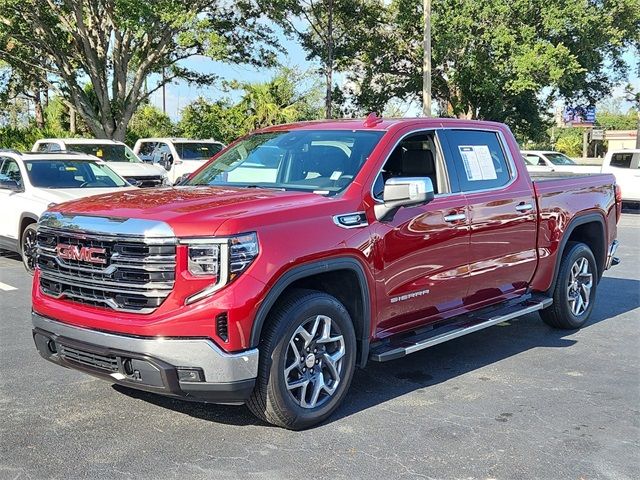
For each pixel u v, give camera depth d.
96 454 3.95
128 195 4.67
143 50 29.25
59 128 37.50
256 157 5.50
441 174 5.39
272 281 3.96
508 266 5.89
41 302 4.38
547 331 6.98
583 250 6.92
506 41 28.97
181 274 3.81
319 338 4.35
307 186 4.89
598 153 70.44
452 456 3.97
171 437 4.20
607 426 4.46
